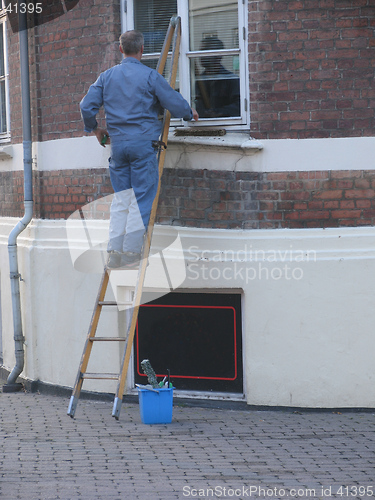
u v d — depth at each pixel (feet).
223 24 41.65
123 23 43.27
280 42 39.96
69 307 45.47
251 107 40.52
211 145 40.68
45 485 28.73
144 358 43.62
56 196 46.62
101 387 44.34
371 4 39.27
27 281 47.75
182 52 42.19
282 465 31.07
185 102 36.88
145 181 36.78
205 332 42.57
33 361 47.57
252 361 40.68
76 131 45.16
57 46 45.93
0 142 53.31
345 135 39.78
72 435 36.17
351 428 36.81
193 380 42.86
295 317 40.04
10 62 50.75
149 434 36.17
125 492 27.91
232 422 38.32
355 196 39.88
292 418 38.99
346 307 39.65
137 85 36.55
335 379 39.83
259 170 40.55
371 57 39.42
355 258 39.58
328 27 39.55
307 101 39.91
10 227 51.80
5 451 33.42
